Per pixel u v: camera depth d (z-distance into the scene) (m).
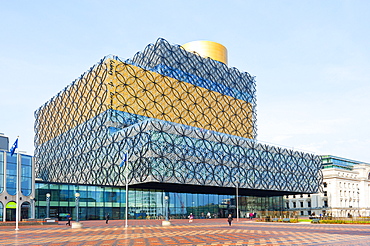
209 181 90.50
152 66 109.12
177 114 106.75
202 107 113.69
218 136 95.62
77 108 109.94
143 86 101.50
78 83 111.00
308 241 29.14
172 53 110.50
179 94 108.69
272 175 105.81
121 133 90.25
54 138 122.19
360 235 35.78
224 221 81.38
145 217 93.81
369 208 152.62
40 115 134.12
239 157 98.88
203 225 60.47
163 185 89.12
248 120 127.94
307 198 145.25
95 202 87.38
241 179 97.50
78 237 34.16
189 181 86.50
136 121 98.12
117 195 91.00
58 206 81.81
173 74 108.81
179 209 101.06
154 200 96.81
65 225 61.75
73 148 109.44
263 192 112.69
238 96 127.00
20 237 34.75
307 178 115.94
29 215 73.12
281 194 121.25
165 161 83.50
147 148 82.38
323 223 67.50
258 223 70.19
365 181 154.38
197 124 110.94
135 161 84.88
